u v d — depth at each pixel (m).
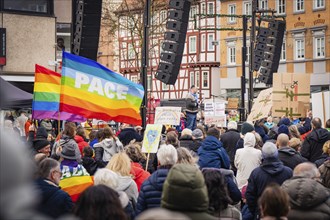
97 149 15.02
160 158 9.82
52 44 37.78
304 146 17.72
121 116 13.60
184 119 28.02
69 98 12.77
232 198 11.19
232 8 85.44
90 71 13.04
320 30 77.62
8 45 36.56
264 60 40.09
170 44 20.38
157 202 9.42
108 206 6.23
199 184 6.45
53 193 8.70
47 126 26.11
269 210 7.31
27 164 2.56
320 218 8.80
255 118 28.20
